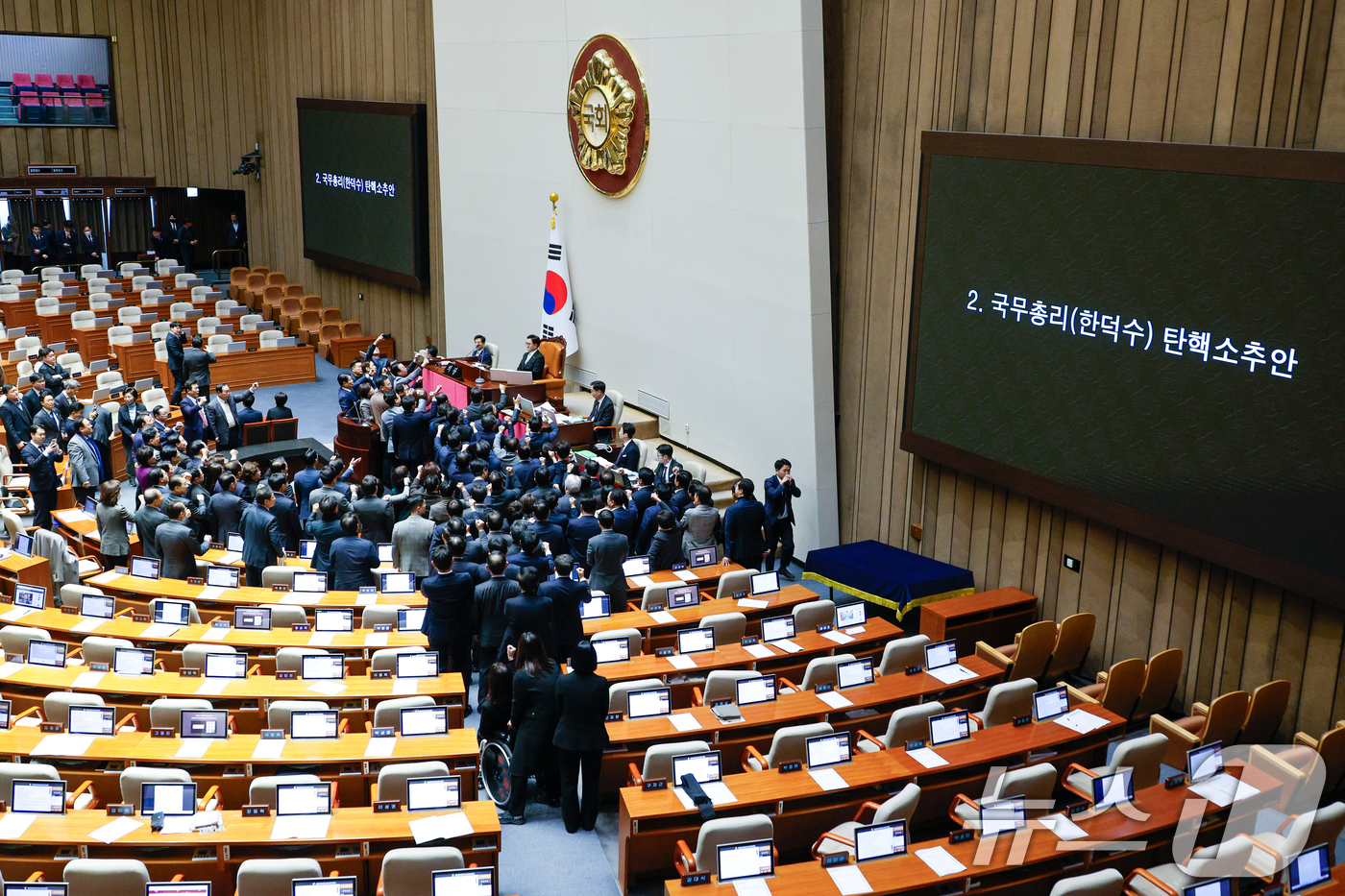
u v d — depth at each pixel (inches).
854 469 568.7
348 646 399.9
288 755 319.6
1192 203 383.2
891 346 533.0
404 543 469.1
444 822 289.4
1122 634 435.8
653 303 671.8
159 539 470.6
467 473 584.1
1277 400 364.2
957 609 462.9
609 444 665.6
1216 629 400.5
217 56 1204.5
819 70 530.0
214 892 283.0
